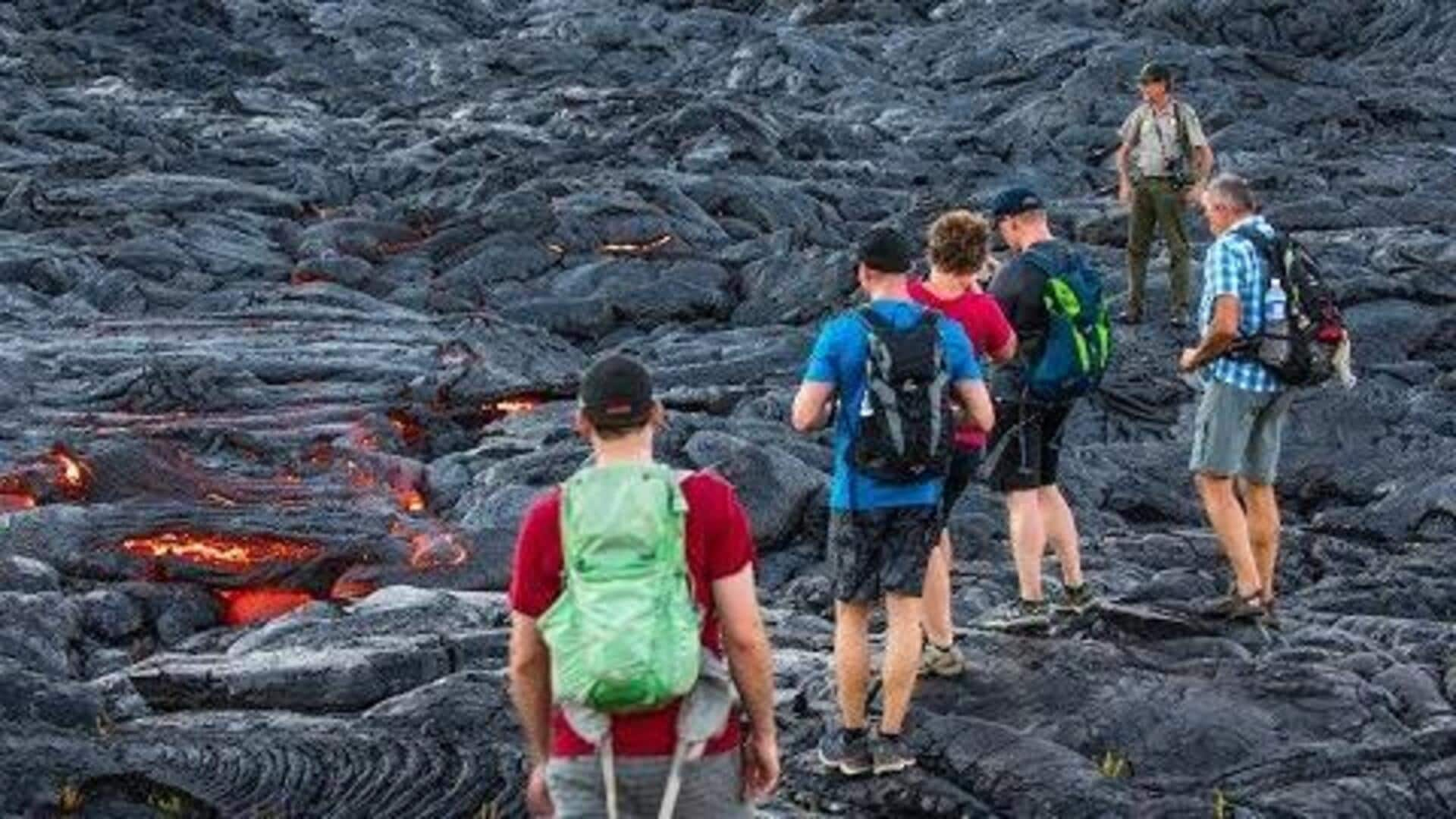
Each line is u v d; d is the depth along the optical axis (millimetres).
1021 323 7977
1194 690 7793
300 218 27953
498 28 52094
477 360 18578
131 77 43031
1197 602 8906
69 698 8320
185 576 12188
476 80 45031
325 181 30406
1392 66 45000
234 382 17375
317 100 41469
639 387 4328
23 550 12453
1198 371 8539
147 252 23547
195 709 8859
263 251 24547
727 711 4234
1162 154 18312
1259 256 8211
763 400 16656
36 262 22484
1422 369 18672
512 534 12781
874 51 46812
